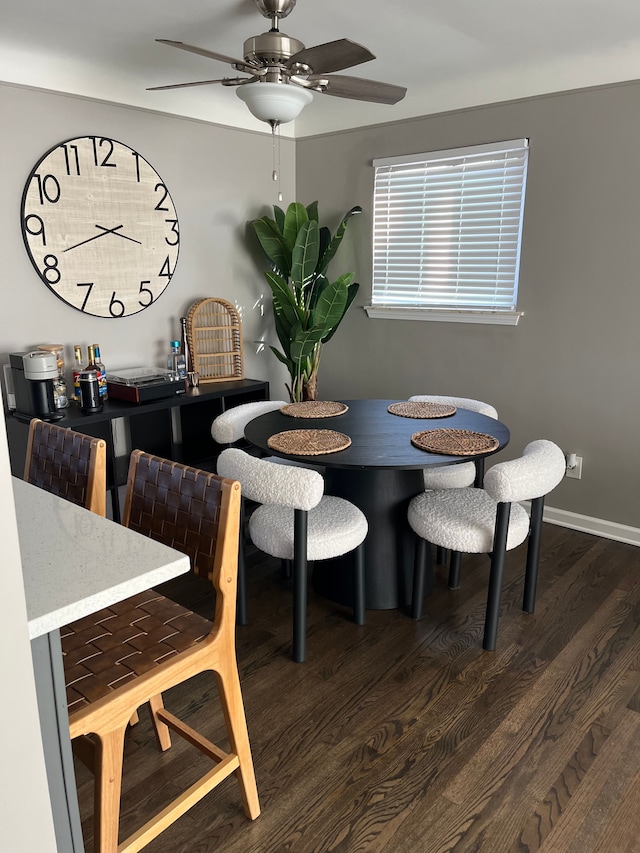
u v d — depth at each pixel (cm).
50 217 300
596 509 326
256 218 397
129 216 330
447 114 337
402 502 252
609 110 286
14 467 299
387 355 392
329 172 396
